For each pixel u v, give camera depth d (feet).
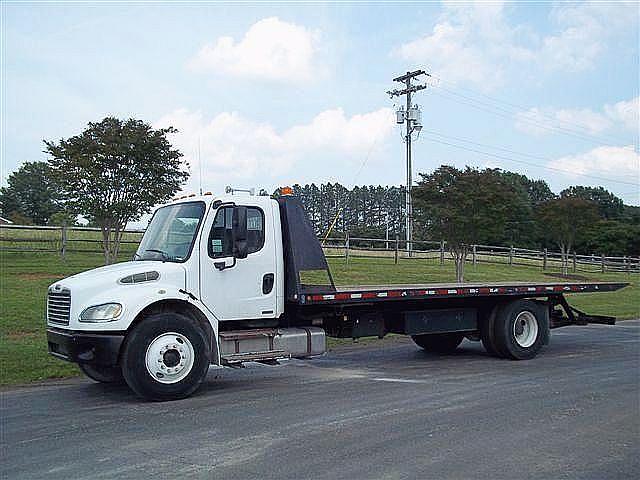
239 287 29.63
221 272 29.19
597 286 43.21
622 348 43.68
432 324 38.22
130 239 82.64
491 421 23.26
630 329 55.57
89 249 78.02
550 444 20.39
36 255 73.51
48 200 219.82
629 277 119.75
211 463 18.60
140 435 21.65
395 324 37.68
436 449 19.83
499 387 29.66
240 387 29.94
